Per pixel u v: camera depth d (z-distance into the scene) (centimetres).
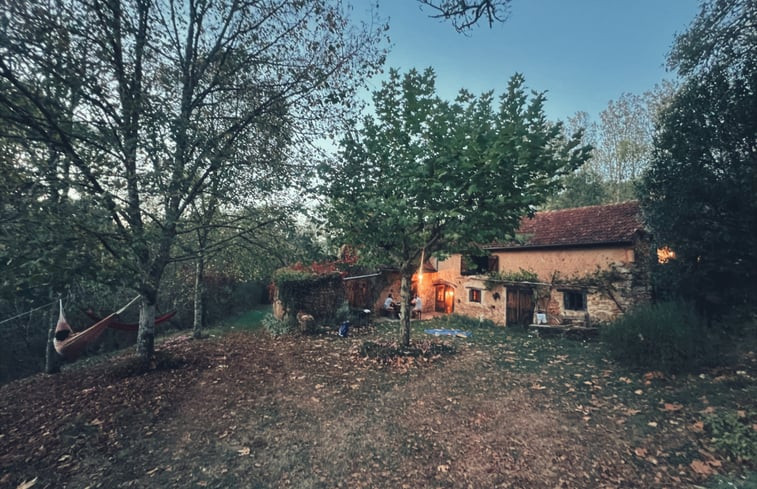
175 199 691
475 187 644
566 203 2550
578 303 1285
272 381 760
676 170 923
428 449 477
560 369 808
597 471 412
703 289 938
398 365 859
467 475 416
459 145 667
